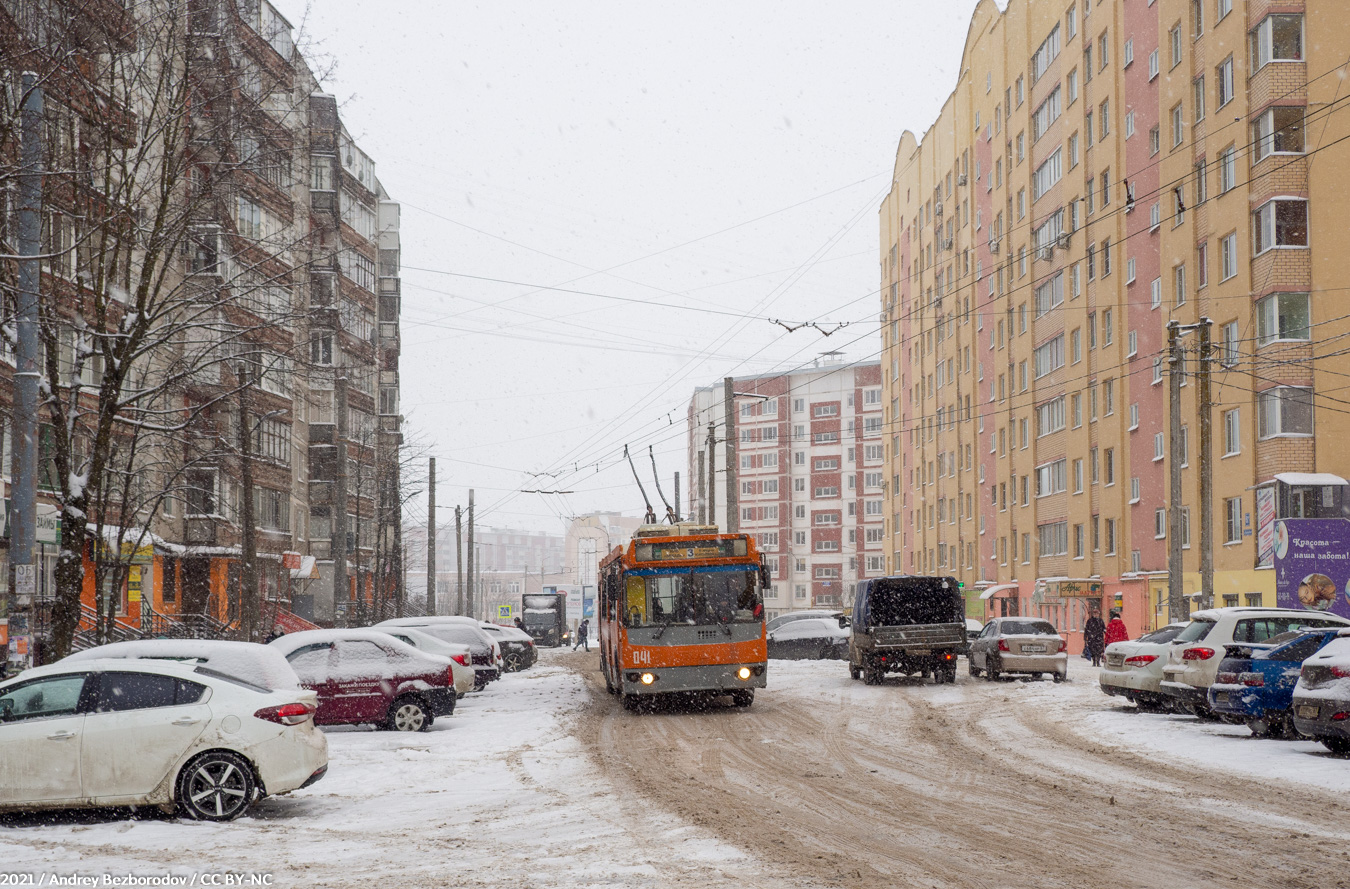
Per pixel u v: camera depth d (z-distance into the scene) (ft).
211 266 78.28
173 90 75.05
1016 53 221.25
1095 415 187.93
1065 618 198.29
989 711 75.97
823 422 435.53
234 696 39.55
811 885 27.27
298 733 39.81
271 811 40.24
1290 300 133.08
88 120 70.03
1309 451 131.64
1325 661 50.47
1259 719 57.82
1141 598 168.35
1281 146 135.13
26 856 32.40
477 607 510.58
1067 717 71.41
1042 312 210.18
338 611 118.73
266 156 76.84
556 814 38.37
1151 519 167.73
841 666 134.31
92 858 32.04
